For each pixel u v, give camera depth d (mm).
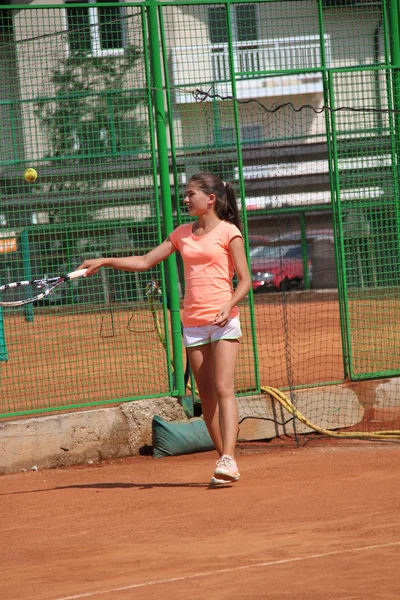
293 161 74625
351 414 26438
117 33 28453
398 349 30391
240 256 19453
